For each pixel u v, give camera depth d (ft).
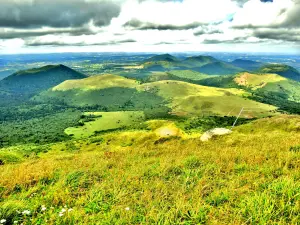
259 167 36.52
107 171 42.45
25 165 61.31
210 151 57.00
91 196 29.12
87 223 23.22
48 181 38.81
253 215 21.47
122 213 24.35
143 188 31.55
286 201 23.75
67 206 27.73
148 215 23.32
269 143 64.75
